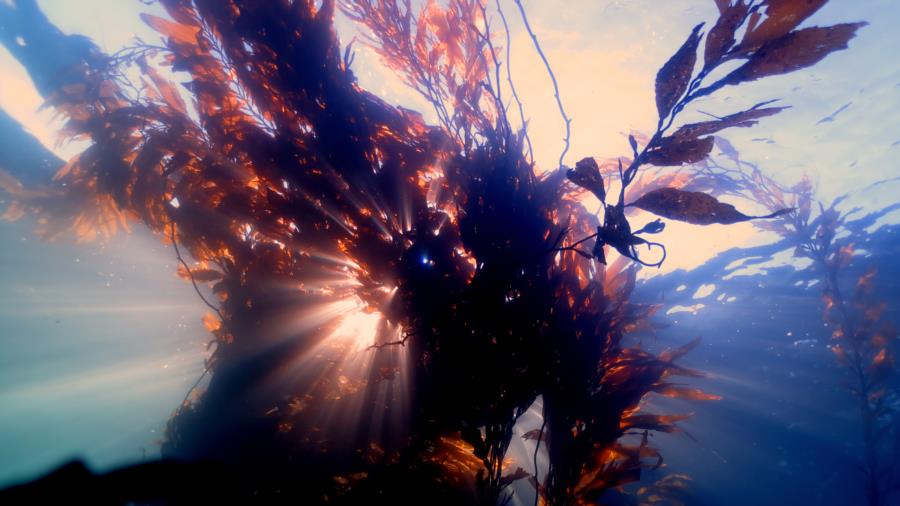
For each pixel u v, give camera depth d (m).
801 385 8.03
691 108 6.42
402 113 2.59
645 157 1.50
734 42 1.40
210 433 2.37
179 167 2.55
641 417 2.28
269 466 2.23
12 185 3.00
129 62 2.66
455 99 2.46
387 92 3.34
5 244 6.31
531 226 2.23
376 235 2.43
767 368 8.11
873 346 5.88
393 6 2.52
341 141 2.44
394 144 2.54
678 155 1.45
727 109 6.61
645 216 4.68
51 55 3.58
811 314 7.77
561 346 2.18
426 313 2.24
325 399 2.46
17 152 4.89
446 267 2.30
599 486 2.11
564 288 2.33
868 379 5.85
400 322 2.39
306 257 2.58
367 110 2.55
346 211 2.45
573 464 2.12
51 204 2.97
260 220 2.54
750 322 7.90
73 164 2.99
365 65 2.98
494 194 2.23
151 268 6.17
